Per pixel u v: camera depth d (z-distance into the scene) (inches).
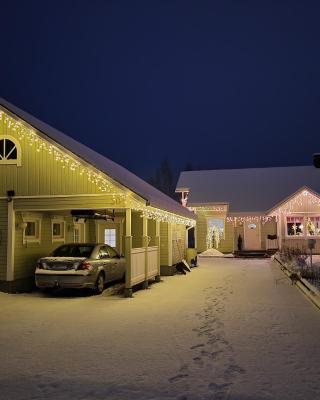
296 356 271.3
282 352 280.5
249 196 1504.7
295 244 1279.5
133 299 510.0
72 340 315.0
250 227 1405.0
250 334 330.3
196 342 307.0
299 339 314.7
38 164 568.7
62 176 560.7
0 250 570.9
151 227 821.9
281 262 963.3
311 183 1541.6
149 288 613.0
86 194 552.4
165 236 807.1
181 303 476.4
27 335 331.3
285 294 541.0
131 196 540.4
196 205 1408.7
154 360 264.1
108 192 546.3
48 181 564.1
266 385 220.4
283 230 1289.4
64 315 411.8
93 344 303.1
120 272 634.8
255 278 727.7
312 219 1283.2
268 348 290.4
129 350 286.8
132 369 247.1
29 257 603.8
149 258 641.0
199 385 220.8
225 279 716.0
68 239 717.9
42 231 638.5
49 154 565.9
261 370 244.1
